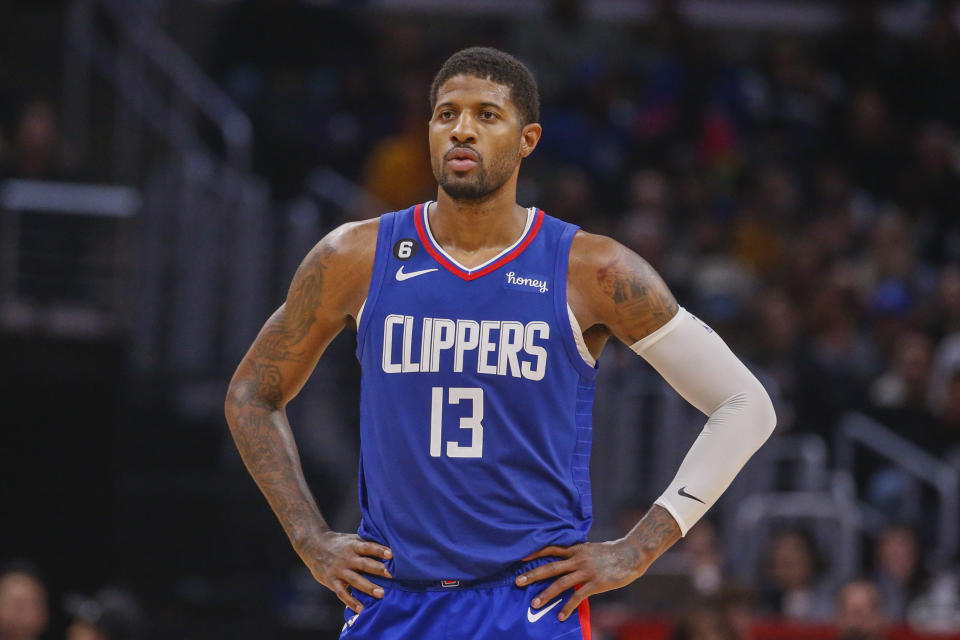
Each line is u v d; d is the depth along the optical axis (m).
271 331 12.18
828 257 43.88
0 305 33.50
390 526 11.45
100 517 32.44
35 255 34.25
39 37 44.19
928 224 48.69
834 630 24.81
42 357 32.62
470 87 11.48
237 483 34.28
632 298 11.65
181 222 36.34
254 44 42.94
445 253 11.66
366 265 11.83
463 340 11.39
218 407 35.50
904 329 40.69
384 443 11.45
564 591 11.51
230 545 33.59
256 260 36.22
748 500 32.78
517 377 11.35
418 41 48.59
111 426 32.78
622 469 32.78
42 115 36.31
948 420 35.94
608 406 32.91
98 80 43.31
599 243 11.79
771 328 38.12
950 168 49.78
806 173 48.53
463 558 11.23
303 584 32.66
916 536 31.02
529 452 11.34
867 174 49.31
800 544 29.30
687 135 47.06
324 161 42.22
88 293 34.69
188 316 36.03
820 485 33.09
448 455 11.27
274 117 41.66
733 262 41.91
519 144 11.62
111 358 33.12
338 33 43.84
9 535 31.89
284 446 12.14
